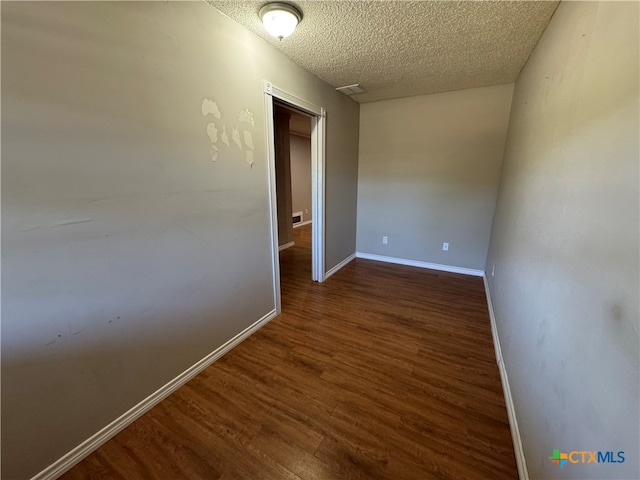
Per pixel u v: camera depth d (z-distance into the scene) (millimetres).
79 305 1154
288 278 3410
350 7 1521
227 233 1837
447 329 2273
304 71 2398
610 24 835
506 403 1520
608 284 694
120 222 1249
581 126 989
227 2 1493
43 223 1019
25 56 922
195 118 1516
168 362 1564
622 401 584
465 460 1234
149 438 1329
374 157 3770
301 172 6480
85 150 1099
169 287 1514
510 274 1885
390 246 3969
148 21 1247
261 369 1803
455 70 2471
